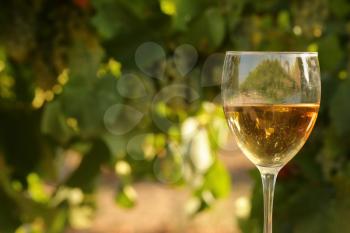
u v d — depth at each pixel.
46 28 3.68
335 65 3.73
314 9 3.70
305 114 2.45
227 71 2.49
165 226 10.16
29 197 4.21
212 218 10.05
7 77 4.17
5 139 4.09
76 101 3.58
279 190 3.83
